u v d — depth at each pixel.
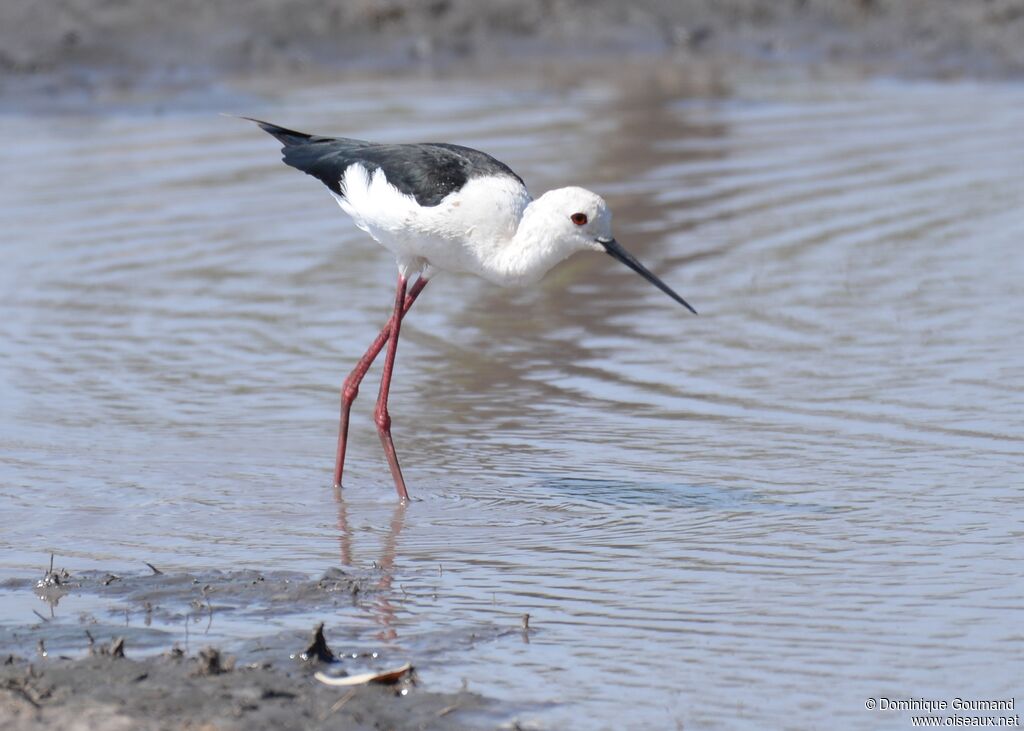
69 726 6.68
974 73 23.73
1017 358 12.56
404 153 10.34
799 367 12.61
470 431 11.48
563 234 9.94
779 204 17.19
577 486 10.34
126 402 12.08
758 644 7.82
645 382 12.45
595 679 7.43
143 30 24.78
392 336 10.55
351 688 7.19
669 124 20.69
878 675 7.47
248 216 17.33
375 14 26.20
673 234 16.31
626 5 26.92
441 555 9.16
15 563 8.98
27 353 13.20
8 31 24.41
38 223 16.88
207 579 8.66
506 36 26.44
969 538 9.20
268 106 21.61
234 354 13.25
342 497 10.26
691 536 9.38
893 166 18.56
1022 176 17.98
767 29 26.28
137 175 18.69
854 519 9.58
